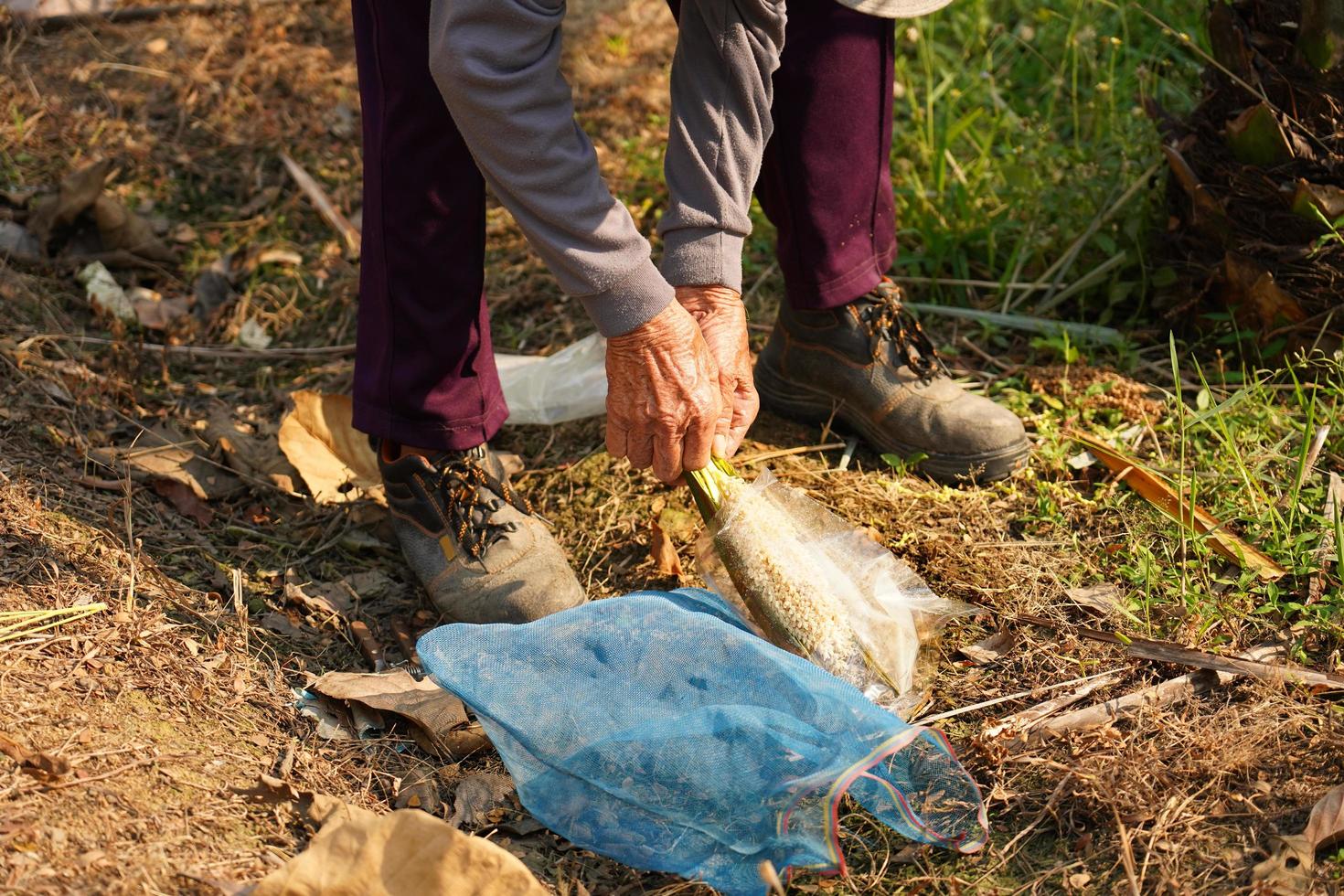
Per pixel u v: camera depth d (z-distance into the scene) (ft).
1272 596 6.04
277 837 4.97
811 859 4.74
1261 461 6.95
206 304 9.73
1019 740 5.48
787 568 5.74
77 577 6.15
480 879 4.42
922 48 11.14
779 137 6.84
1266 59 7.67
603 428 8.11
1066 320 8.95
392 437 6.44
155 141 11.21
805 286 7.34
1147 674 5.84
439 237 5.93
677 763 5.08
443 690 5.93
